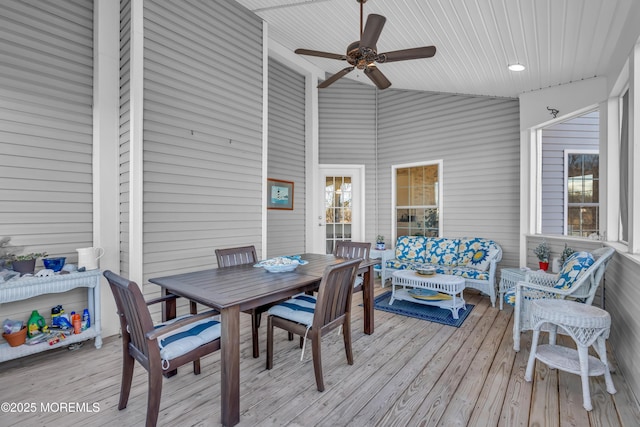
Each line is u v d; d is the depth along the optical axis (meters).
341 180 5.81
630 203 2.30
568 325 1.99
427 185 5.37
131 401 1.99
